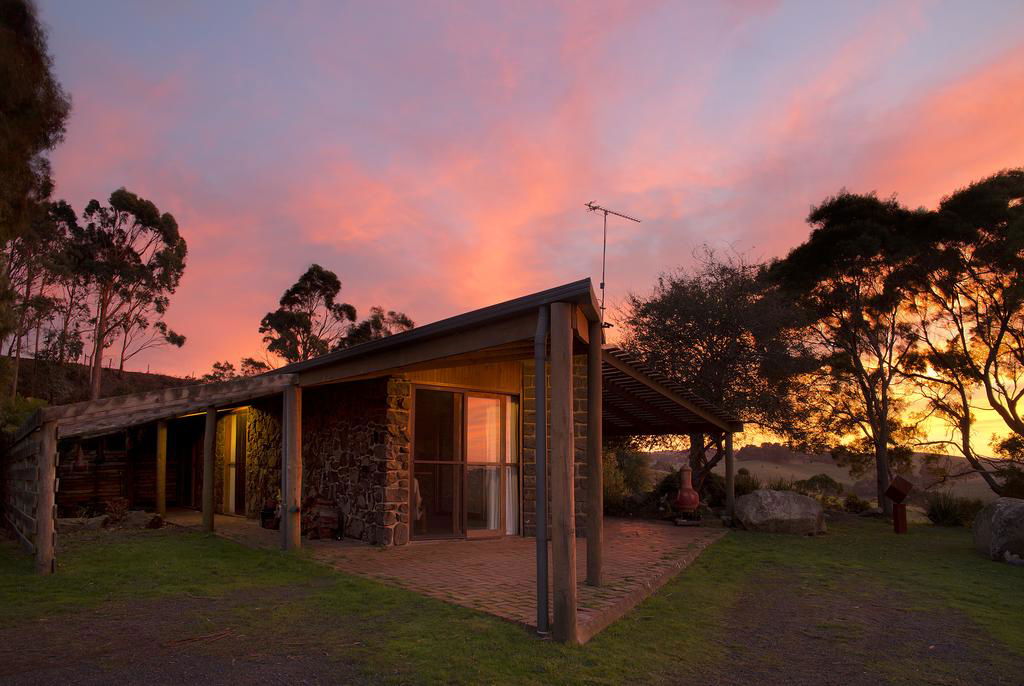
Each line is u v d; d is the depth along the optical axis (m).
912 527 14.70
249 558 8.32
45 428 7.41
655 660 4.45
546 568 4.84
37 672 3.96
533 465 11.05
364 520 10.02
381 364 7.55
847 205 19.62
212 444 11.57
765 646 4.96
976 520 10.41
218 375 37.47
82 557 8.32
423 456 10.11
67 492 14.83
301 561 8.05
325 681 3.85
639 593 6.36
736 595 6.86
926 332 19.59
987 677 4.29
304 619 5.25
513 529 10.93
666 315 18.20
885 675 4.31
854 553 10.03
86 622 5.17
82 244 34.28
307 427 12.03
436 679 3.89
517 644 4.59
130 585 6.61
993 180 17.53
